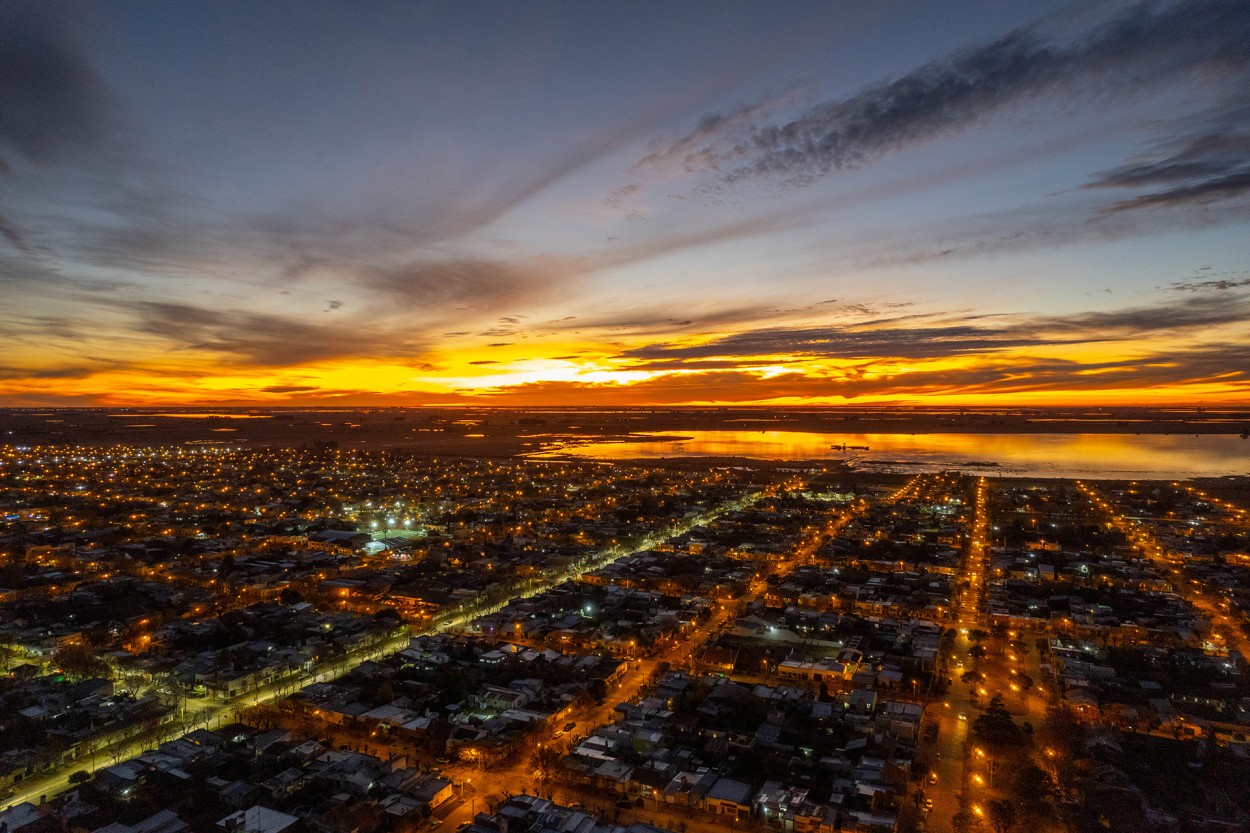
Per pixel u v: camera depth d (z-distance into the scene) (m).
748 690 162.62
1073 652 187.12
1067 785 126.69
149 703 153.62
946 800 124.69
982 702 162.12
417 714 152.12
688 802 123.62
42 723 143.38
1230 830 113.25
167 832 110.31
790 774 130.25
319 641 192.00
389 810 117.75
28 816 113.81
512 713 152.00
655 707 156.38
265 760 130.50
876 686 170.00
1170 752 137.75
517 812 116.00
